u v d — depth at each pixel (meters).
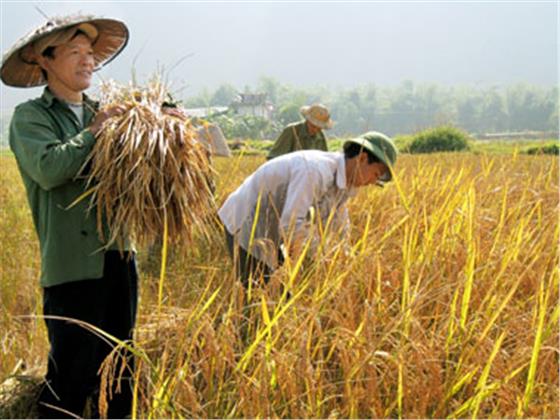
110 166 3.08
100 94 3.44
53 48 3.11
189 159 3.29
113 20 3.33
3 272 5.45
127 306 3.42
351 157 3.92
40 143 2.96
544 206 4.89
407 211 4.06
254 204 4.04
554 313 2.93
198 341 2.99
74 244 3.15
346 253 3.46
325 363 2.97
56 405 3.29
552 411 2.62
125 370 3.41
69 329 3.22
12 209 8.17
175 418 2.59
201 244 4.55
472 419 2.50
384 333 2.87
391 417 2.76
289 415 2.66
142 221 3.17
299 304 3.04
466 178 5.01
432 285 3.44
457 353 2.98
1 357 3.90
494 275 3.54
